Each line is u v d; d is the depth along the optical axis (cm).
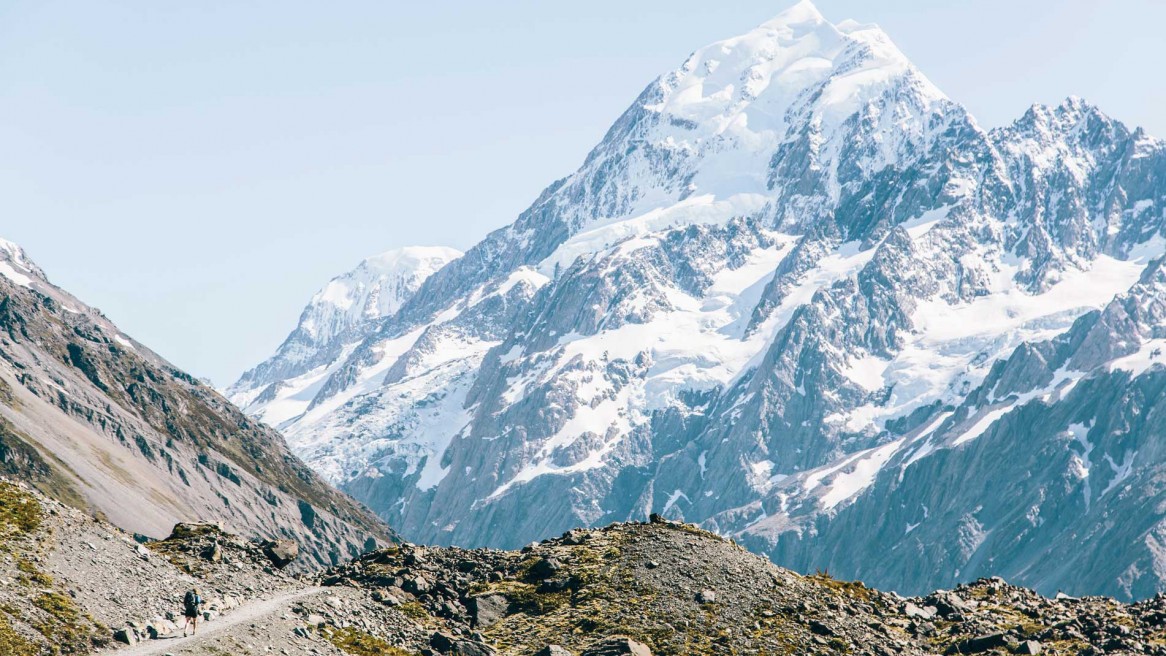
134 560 6488
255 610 6334
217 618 6075
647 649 6706
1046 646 7262
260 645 5781
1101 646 7206
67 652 5206
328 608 6656
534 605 7406
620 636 6900
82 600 5706
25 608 5378
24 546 6016
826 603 7644
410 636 6694
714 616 7225
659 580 7575
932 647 7394
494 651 6625
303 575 7656
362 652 6209
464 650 6544
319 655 5919
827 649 6988
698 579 7638
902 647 7244
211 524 7738
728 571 7781
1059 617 7881
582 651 6719
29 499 6694
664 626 7075
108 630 5519
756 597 7506
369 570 7719
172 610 6016
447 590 7519
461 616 7225
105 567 6206
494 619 7275
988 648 7238
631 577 7594
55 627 5344
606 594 7406
